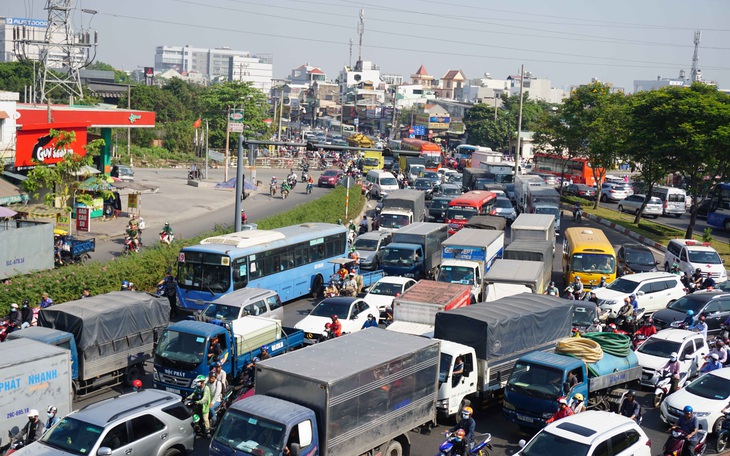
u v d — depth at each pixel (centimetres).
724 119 4941
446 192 6569
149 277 3412
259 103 12644
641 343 2609
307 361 1738
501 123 14112
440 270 3425
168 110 13925
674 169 5319
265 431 1548
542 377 2045
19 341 1973
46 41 7750
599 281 3719
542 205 5394
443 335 2266
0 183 4400
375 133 16950
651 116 5247
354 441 1678
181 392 2152
